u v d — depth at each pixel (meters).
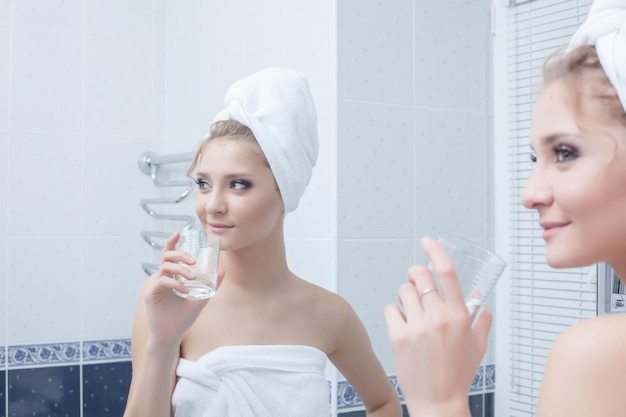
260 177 0.92
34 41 2.05
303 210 1.49
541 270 1.45
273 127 0.94
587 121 0.45
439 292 0.50
